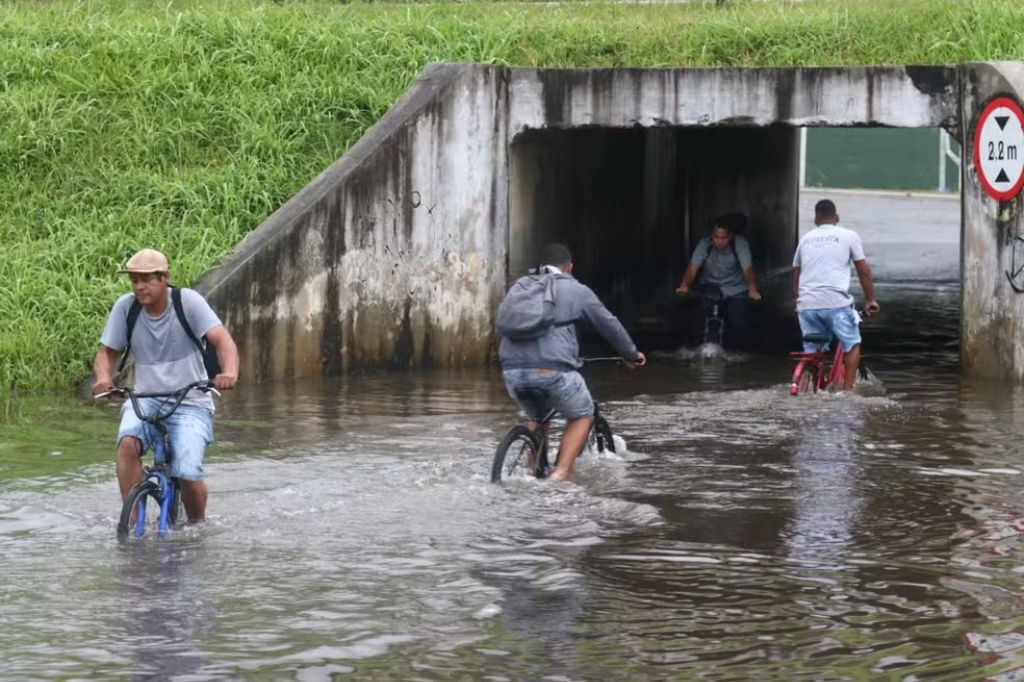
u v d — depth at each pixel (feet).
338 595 30.99
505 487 41.19
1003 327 61.05
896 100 63.00
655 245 95.66
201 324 35.35
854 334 57.77
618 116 66.39
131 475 35.88
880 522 37.37
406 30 74.59
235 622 29.19
